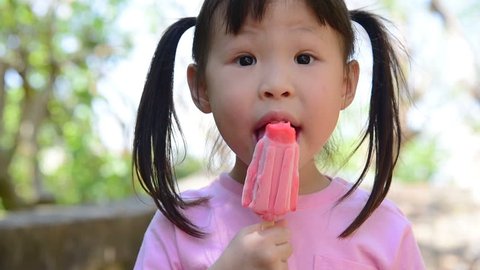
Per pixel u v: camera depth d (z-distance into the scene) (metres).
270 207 0.65
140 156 0.80
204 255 0.75
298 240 0.76
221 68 0.71
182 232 0.77
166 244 0.77
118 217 2.23
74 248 2.11
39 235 2.05
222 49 0.72
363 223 0.78
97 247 2.16
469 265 2.62
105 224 2.19
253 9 0.69
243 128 0.69
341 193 0.79
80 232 2.13
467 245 2.82
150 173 0.80
